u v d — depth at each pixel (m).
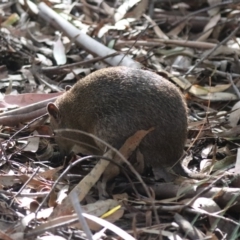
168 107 9.14
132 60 12.88
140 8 15.23
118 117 9.13
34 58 13.56
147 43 14.19
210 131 10.70
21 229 7.53
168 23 15.88
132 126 9.05
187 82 12.52
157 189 8.78
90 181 8.70
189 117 11.43
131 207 8.33
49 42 14.86
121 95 9.23
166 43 14.20
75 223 7.48
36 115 10.96
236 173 9.10
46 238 7.46
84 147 10.15
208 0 15.66
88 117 9.63
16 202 8.40
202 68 13.34
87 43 13.79
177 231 7.83
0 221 7.91
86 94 9.73
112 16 15.48
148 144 9.11
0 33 14.64
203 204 8.23
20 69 13.66
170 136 9.14
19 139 10.03
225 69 13.23
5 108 11.48
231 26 15.14
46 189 8.91
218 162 9.73
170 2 16.31
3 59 13.87
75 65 12.96
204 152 10.30
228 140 10.57
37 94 11.74
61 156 10.55
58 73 13.30
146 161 9.24
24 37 14.98
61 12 15.49
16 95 11.66
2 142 9.98
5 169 9.52
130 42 14.38
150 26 15.05
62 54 13.85
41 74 13.20
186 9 16.45
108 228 7.52
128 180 9.32
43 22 15.52
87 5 16.05
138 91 9.16
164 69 13.45
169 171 9.27
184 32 15.76
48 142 10.78
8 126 10.92
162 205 8.50
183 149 9.48
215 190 8.48
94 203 8.37
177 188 8.67
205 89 12.22
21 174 9.20
